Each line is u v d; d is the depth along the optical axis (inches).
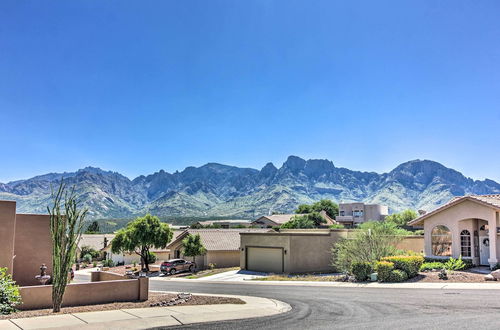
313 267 1368.1
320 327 465.7
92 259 2672.2
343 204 4618.6
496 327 444.8
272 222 3887.8
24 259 771.4
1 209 693.3
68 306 616.1
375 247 1055.6
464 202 1080.2
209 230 1920.5
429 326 455.8
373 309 579.2
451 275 918.4
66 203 590.2
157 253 2277.3
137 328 460.4
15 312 553.9
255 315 549.6
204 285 1095.6
